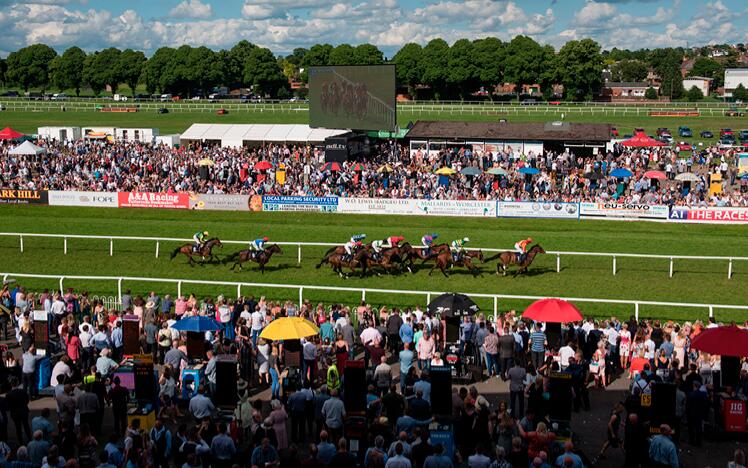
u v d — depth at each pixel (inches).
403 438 566.9
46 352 863.1
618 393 832.3
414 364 901.2
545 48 5792.3
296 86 7534.5
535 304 828.0
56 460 524.7
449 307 869.8
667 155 2546.8
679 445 698.8
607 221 1750.7
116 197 1989.4
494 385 850.1
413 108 4421.8
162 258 1503.4
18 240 1635.1
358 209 1877.5
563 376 649.6
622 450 685.9
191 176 2277.3
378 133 2714.1
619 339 907.4
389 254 1371.8
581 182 2078.0
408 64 5521.7
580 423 749.9
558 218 1791.3
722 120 3978.8
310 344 813.9
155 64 6151.6
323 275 1389.0
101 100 5457.7
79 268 1423.5
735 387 754.2
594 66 5418.3
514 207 1804.9
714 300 1198.3
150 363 706.8
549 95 5546.3
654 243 1556.3
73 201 2004.2
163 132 3671.3
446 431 621.3
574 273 1374.3
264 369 824.3
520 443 554.9
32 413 776.3
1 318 1023.6
